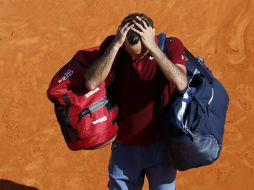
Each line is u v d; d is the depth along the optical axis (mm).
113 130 15914
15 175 25766
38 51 34906
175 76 14281
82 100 15438
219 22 36219
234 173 25016
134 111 15812
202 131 15328
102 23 37344
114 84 15789
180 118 15250
